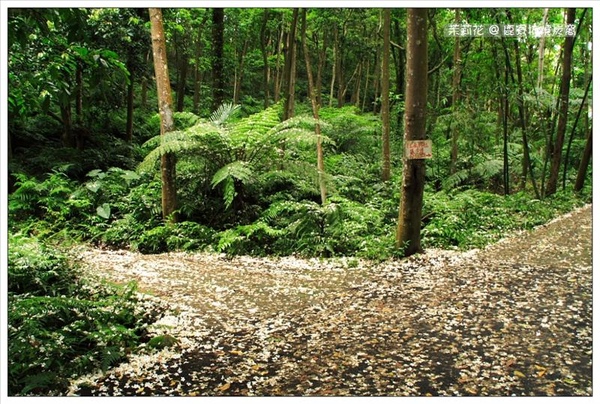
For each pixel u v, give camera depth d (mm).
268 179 8789
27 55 3516
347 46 20438
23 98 2982
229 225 7938
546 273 5602
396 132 16422
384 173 10820
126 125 13477
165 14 13109
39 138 11719
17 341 3176
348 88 28578
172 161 7926
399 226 6480
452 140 12469
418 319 4238
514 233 7902
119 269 5863
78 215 8508
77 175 10836
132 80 12352
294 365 3418
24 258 4688
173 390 3062
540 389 3051
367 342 3781
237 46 20609
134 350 3570
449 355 3543
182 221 8102
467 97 11789
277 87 20062
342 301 4742
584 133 16469
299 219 6988
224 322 4215
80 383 3121
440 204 8469
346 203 8266
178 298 4820
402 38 17094
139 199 8453
